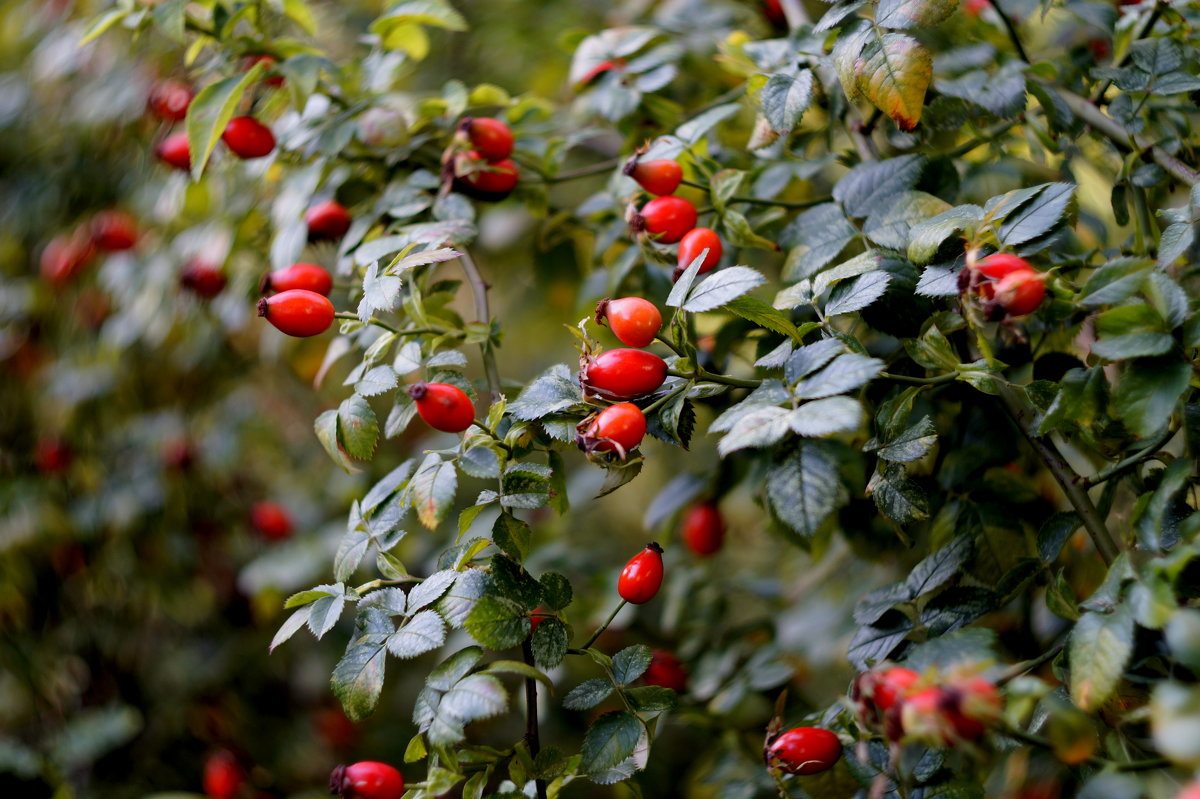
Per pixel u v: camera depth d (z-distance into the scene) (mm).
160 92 2166
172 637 3082
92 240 2701
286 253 1838
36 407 2967
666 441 1261
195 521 3002
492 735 2900
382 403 3203
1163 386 1021
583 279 2678
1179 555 946
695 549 2225
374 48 2014
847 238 1458
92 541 2889
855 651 1312
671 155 1582
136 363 2863
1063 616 1116
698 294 1185
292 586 2934
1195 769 811
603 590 2531
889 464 1289
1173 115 1646
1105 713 1111
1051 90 1572
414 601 1253
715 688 2219
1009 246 1177
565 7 2984
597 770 1210
